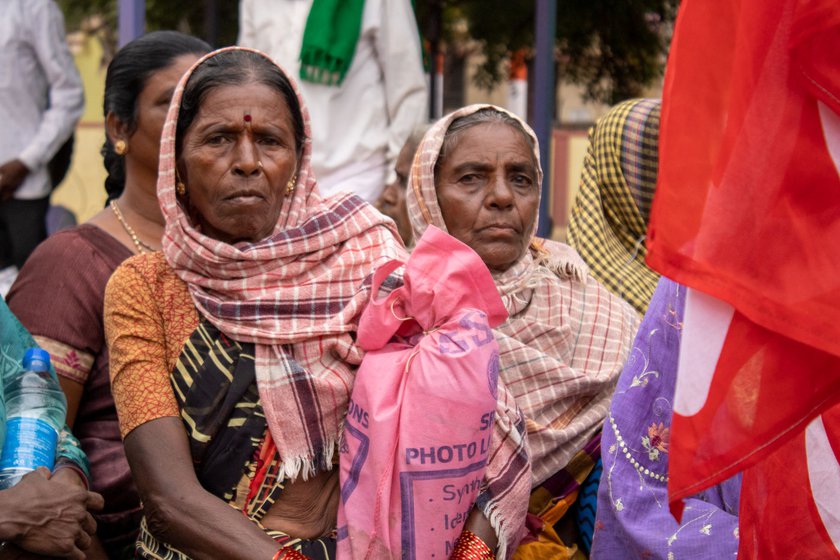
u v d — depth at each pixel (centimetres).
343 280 241
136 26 518
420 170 273
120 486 281
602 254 350
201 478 231
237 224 239
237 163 236
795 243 180
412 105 480
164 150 242
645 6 687
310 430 228
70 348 287
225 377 230
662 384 236
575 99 991
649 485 236
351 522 219
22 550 222
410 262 230
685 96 187
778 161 180
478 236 266
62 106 575
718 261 182
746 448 186
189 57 320
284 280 238
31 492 223
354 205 252
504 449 234
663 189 186
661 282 241
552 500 260
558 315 275
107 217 316
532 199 271
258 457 229
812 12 175
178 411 232
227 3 738
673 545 229
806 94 180
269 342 230
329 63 459
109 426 291
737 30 183
